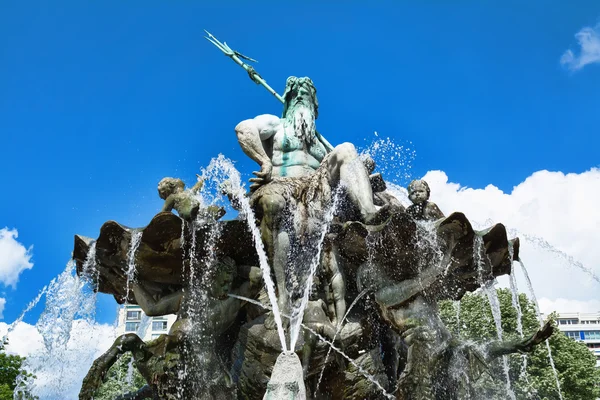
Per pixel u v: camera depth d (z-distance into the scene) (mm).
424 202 7184
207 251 7234
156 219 6934
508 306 22078
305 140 8602
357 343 7340
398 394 7051
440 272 7176
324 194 7656
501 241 7176
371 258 7332
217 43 10180
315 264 7324
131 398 8188
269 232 7344
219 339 7363
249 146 8344
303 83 8961
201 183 7574
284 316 7121
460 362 7121
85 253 7605
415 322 7152
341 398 7184
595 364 23062
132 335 7094
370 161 8500
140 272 7477
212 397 7000
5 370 23172
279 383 6082
